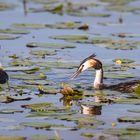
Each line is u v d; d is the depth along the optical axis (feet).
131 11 113.91
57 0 128.06
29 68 69.77
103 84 64.34
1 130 49.37
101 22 102.27
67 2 124.98
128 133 48.03
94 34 91.25
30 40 86.17
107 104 57.41
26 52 78.33
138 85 62.80
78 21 102.73
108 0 128.88
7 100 58.29
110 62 73.77
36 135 47.80
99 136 47.44
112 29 95.86
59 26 96.89
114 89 63.46
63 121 51.34
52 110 54.70
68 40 86.02
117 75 67.10
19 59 74.38
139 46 82.74
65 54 77.41
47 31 92.99
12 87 62.69
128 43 84.33
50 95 60.44
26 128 49.75
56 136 47.57
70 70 69.51
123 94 61.46
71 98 59.52
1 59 74.33
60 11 112.27
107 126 50.06
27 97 59.36
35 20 102.58
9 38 86.69
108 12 112.27
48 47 80.84
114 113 54.39
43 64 71.51
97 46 82.17
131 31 94.32
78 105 56.95
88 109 55.57
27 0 125.49
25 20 102.27
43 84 63.93
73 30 94.48
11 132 48.85
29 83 64.08
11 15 106.63
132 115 53.72
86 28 95.61
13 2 123.03
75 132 48.57
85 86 64.64
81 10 114.52
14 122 51.47
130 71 69.26
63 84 63.21
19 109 55.11
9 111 54.39
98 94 61.21
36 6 118.11
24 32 91.04
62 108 55.52
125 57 76.54
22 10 112.47
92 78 67.92
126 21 103.50
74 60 74.23
